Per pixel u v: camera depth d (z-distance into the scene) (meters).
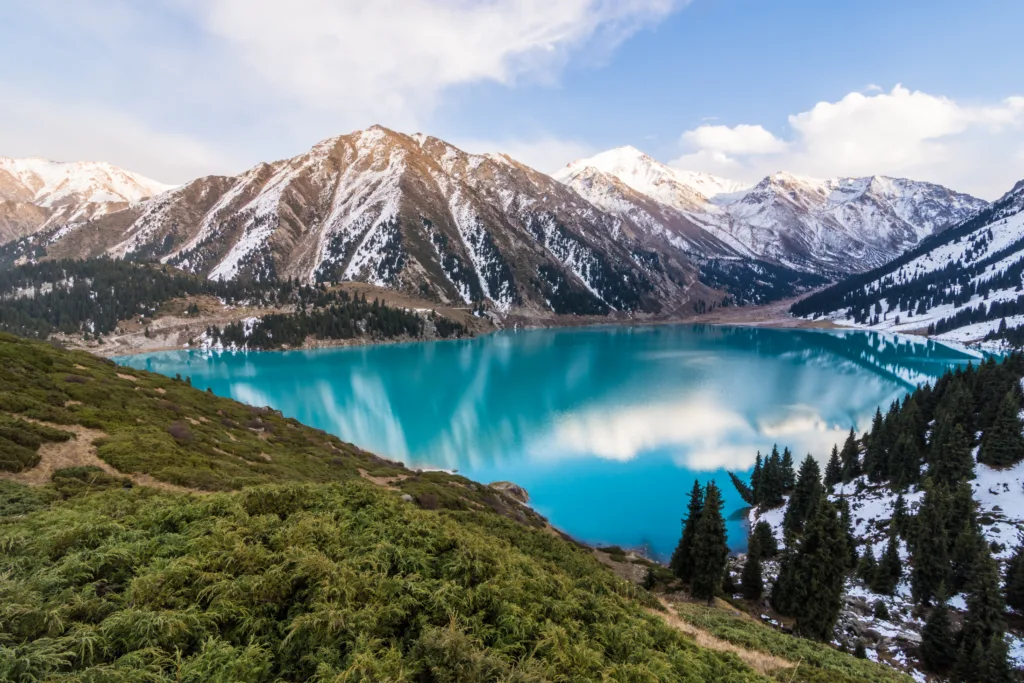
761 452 85.69
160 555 12.41
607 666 11.69
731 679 13.75
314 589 11.30
